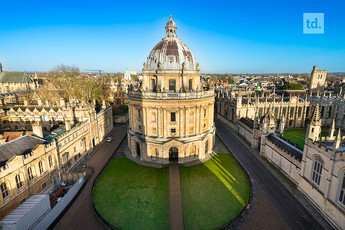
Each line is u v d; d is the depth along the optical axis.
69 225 36.69
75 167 56.69
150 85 59.03
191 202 42.47
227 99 97.12
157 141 56.38
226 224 35.00
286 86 153.38
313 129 39.78
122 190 46.69
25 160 39.12
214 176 51.88
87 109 65.31
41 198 35.38
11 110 72.44
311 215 37.84
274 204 40.97
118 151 67.12
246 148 69.25
